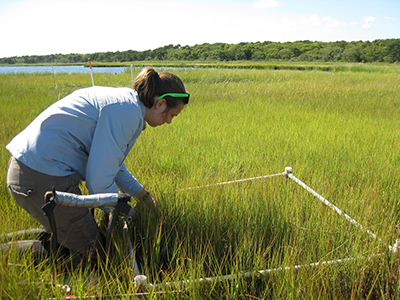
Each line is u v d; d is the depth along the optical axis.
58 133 2.04
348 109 8.95
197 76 17.28
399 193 3.50
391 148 5.07
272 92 11.90
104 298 1.92
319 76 19.72
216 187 3.09
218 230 2.60
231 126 6.59
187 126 6.54
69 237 2.20
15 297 1.77
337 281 2.16
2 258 1.90
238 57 111.31
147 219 2.67
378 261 2.30
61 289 1.91
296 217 2.82
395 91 12.31
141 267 2.37
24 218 2.73
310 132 6.12
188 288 2.06
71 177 2.11
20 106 9.05
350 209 3.05
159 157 4.48
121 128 2.10
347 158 4.65
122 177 2.61
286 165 4.31
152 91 2.20
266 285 2.15
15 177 2.05
